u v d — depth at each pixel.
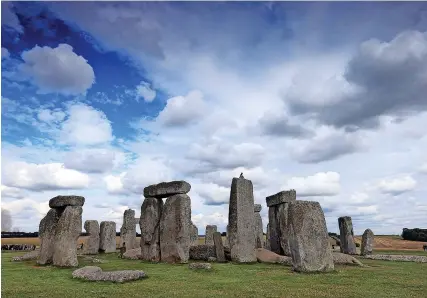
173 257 20.53
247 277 14.16
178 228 20.73
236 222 19.69
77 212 18.95
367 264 19.14
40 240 20.55
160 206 22.77
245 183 20.70
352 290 11.28
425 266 18.17
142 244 22.70
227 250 21.12
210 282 13.07
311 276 14.00
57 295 11.00
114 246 31.86
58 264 18.28
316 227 15.41
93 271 14.27
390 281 12.91
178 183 21.42
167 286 12.27
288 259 18.50
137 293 11.11
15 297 10.83
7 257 25.34
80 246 34.97
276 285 12.28
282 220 23.78
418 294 10.69
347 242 28.12
